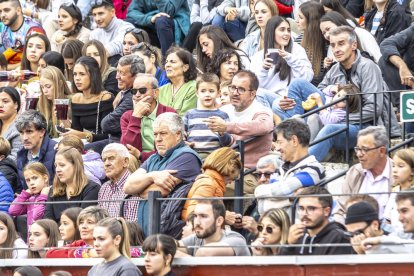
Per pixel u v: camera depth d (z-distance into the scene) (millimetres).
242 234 24766
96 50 32969
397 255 22703
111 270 24188
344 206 23391
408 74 30844
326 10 32656
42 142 30156
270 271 23547
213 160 25922
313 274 23234
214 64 31250
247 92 28438
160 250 23828
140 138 29266
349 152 29219
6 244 26375
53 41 36812
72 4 36500
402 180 24703
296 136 25578
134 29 34594
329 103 28906
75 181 27594
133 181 26297
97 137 30984
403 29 33406
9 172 30109
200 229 24172
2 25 36875
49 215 27594
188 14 37281
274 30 31625
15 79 34375
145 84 29297
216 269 23875
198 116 28641
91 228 25500
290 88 30156
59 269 25188
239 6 35938
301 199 23469
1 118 32000
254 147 28219
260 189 25297
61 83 31953
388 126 29125
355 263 22938
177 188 26328
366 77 29656
